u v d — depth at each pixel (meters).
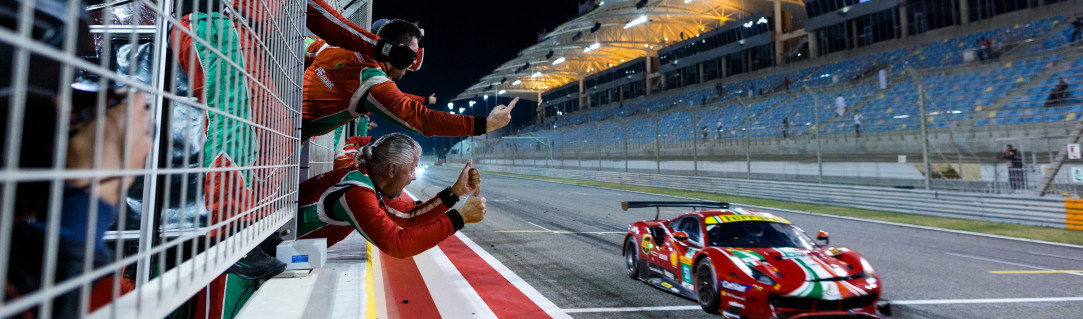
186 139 0.83
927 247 10.09
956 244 10.50
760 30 47.56
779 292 4.72
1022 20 28.89
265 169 1.58
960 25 32.09
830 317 4.73
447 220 1.86
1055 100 20.45
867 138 24.17
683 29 60.12
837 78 37.62
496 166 58.78
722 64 52.34
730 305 5.08
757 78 47.00
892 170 21.30
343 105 2.08
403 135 2.10
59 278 0.71
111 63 1.79
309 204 2.37
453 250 9.19
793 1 45.88
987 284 6.98
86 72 1.77
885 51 36.56
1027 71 24.12
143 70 1.80
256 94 1.42
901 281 7.17
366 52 2.04
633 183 31.05
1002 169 16.80
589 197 22.73
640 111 58.41
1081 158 15.06
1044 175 14.94
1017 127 19.06
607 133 51.62
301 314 1.96
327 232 2.77
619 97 69.31
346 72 2.06
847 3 39.31
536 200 20.91
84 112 0.68
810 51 43.00
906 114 26.55
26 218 0.66
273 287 2.38
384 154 2.01
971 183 17.16
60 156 0.49
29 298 0.44
